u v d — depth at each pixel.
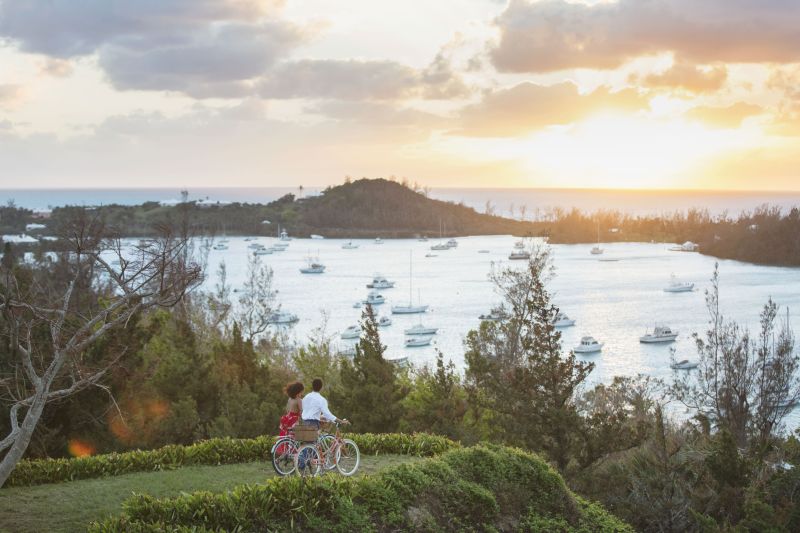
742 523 17.34
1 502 13.87
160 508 11.98
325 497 13.54
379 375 26.80
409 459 19.12
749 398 34.53
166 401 23.61
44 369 17.64
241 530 12.05
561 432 23.33
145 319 31.23
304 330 127.25
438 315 147.38
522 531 16.03
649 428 23.36
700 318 134.00
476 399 28.11
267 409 23.36
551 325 24.80
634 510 19.38
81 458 16.72
